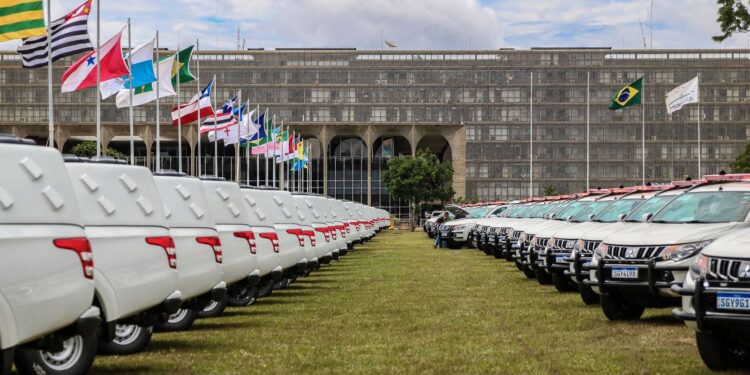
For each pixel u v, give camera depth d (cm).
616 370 1030
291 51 14438
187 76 3909
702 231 1391
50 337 879
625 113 14300
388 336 1355
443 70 14425
